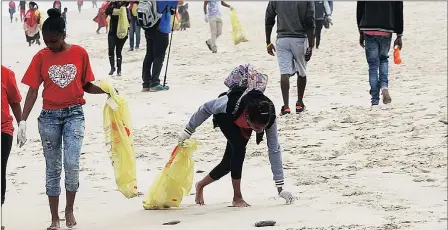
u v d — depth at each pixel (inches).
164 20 845.2
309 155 491.5
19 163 552.7
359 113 620.7
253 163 486.0
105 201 420.2
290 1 639.8
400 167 433.7
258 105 358.9
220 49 1334.9
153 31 848.3
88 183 469.7
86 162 534.9
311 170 447.5
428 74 909.8
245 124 366.9
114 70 1031.0
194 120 383.2
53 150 362.0
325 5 1310.3
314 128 578.9
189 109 738.8
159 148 568.1
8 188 473.7
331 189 392.8
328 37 1405.0
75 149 357.7
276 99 767.1
